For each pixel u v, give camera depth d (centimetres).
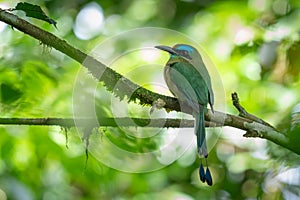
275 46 1391
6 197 1052
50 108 1020
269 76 1391
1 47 1065
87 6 1627
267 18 1438
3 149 1073
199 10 1680
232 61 1424
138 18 1694
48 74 1055
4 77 1024
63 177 1146
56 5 1569
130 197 1358
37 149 1083
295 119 668
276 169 1105
